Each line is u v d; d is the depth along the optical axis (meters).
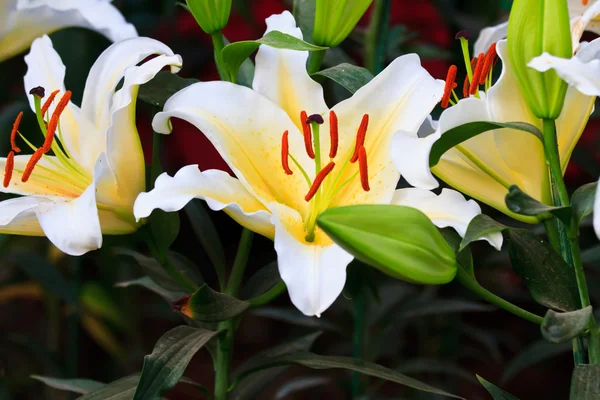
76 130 1.42
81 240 1.33
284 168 1.36
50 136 1.38
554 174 1.34
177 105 1.37
